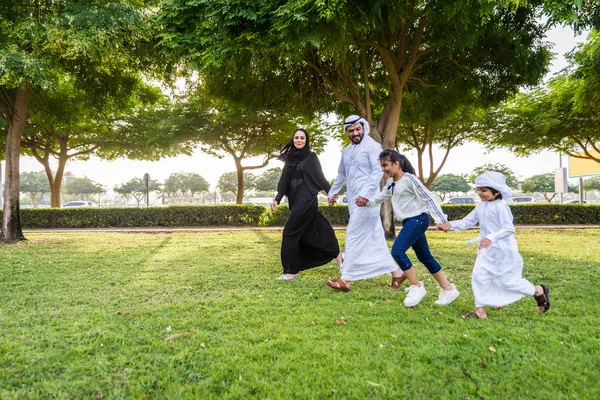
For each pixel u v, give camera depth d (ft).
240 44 23.43
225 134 64.75
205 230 47.11
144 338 9.50
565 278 16.55
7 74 24.77
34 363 8.08
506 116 58.03
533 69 31.53
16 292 14.34
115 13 27.30
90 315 11.39
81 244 31.09
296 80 34.88
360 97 35.50
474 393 6.77
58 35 25.90
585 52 36.50
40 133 63.31
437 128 58.75
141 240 34.65
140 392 6.88
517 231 43.52
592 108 46.47
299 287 15.20
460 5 21.63
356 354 8.47
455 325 10.39
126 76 37.42
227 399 6.64
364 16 21.93
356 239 14.73
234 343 9.19
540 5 23.85
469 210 56.39
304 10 20.98
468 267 19.39
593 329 9.87
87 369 7.81
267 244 30.81
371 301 13.24
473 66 32.73
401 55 31.45
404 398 6.62
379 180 14.62
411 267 12.41
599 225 53.36
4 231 32.91
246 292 14.30
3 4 27.99
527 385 7.00
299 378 7.36
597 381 7.11
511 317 11.09
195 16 25.39
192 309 12.03
